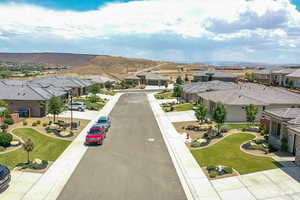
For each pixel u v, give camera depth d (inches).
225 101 1406.3
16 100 1456.7
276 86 2458.2
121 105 2071.9
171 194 627.5
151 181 696.4
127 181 695.7
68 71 7401.6
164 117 1583.4
